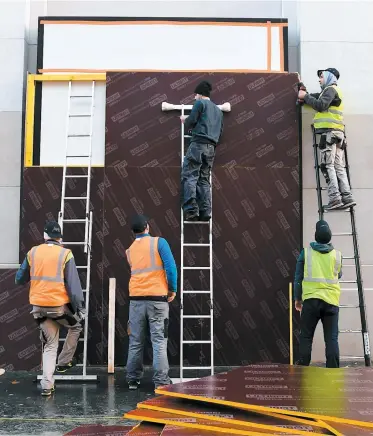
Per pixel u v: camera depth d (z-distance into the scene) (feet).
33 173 20.85
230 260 20.61
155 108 21.03
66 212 20.74
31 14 22.82
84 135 21.18
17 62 21.98
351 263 21.36
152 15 22.91
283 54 21.89
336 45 22.00
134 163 20.86
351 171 21.66
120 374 19.20
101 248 20.58
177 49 21.91
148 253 17.06
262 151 20.90
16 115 21.83
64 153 21.24
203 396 9.43
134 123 20.97
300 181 21.04
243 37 21.97
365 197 21.56
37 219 20.71
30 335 19.62
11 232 21.44
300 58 22.06
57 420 13.94
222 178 20.80
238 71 21.35
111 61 21.84
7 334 19.62
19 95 21.88
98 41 21.91
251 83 21.11
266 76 21.13
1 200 21.54
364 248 21.42
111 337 19.57
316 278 17.71
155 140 20.93
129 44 21.93
